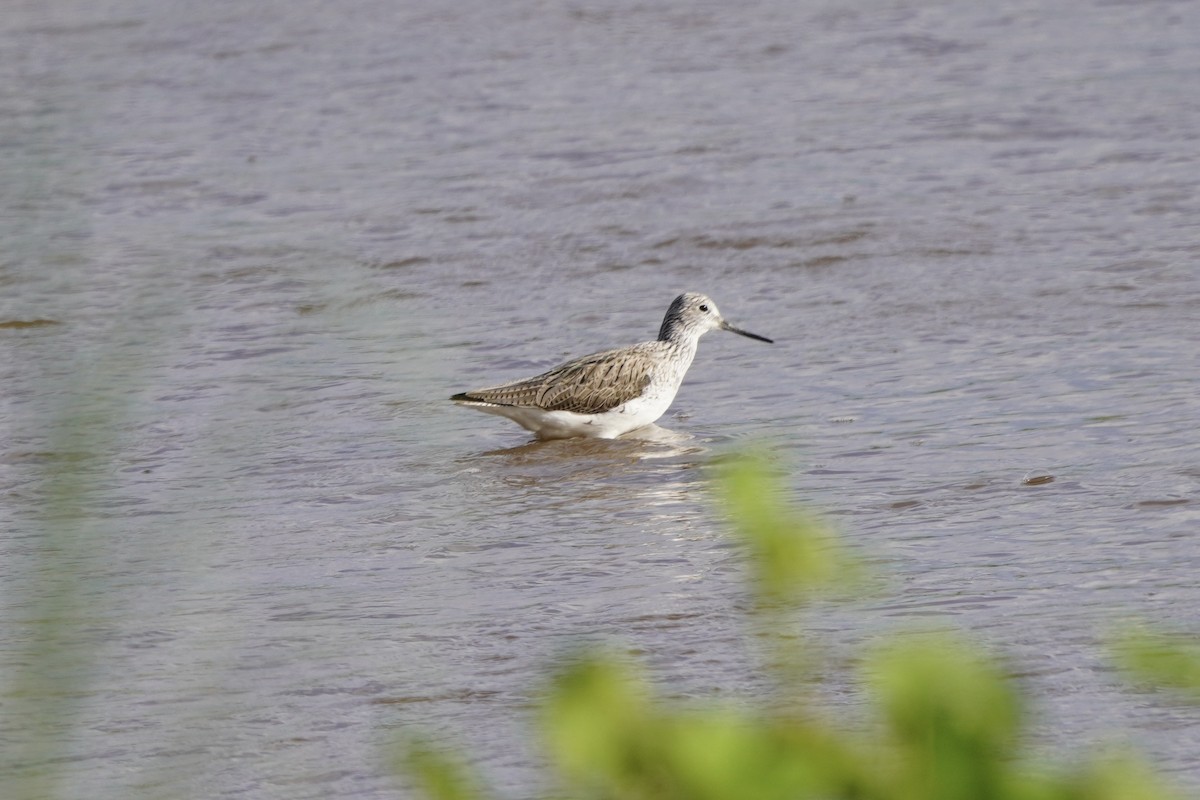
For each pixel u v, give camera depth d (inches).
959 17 1526.8
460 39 1556.3
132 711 356.2
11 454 585.6
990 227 885.2
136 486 551.2
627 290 830.5
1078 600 393.7
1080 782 107.5
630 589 428.8
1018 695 105.7
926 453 548.4
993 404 604.7
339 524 508.1
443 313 797.9
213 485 552.7
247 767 326.6
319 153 1163.3
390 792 312.0
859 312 760.3
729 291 817.5
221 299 825.5
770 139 1130.7
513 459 585.6
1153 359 647.1
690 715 110.6
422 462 580.1
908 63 1359.5
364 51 1525.6
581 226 941.8
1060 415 581.6
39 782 320.2
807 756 106.5
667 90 1310.3
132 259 902.4
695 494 526.6
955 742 104.3
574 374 611.2
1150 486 490.3
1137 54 1327.5
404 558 471.2
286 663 385.1
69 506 274.5
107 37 1638.8
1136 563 421.1
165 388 676.7
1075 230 868.6
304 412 642.8
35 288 840.3
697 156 1090.7
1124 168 994.7
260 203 1030.4
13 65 1528.1
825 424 600.7
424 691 363.3
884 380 653.9
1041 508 476.7
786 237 893.2
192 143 1205.7
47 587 438.3
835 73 1338.6
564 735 107.3
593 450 593.9
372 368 706.2
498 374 700.7
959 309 748.6
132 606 426.0
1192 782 290.5
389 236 940.0
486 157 1125.1
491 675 371.9
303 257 901.2
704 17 1596.9
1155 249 820.0
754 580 118.9
